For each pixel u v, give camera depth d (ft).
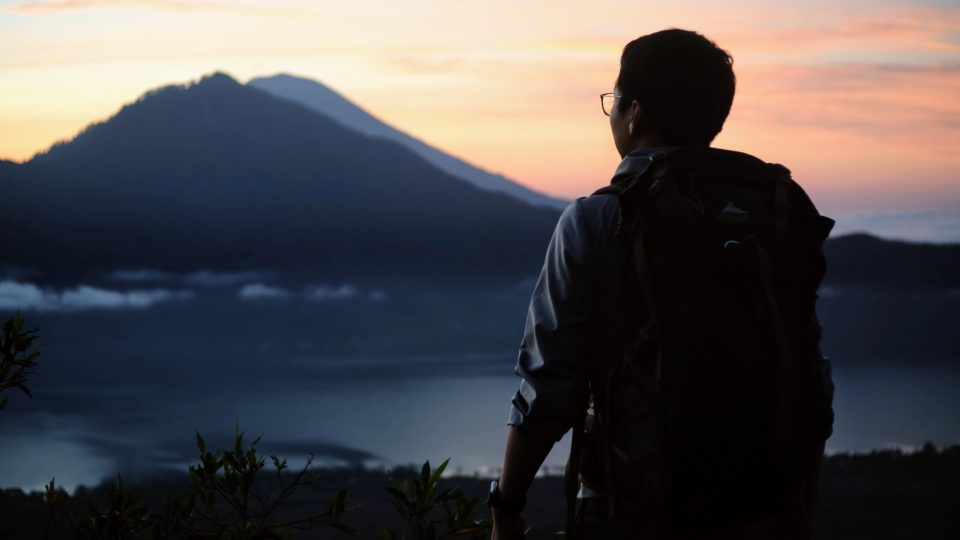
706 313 5.03
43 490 6.17
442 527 6.49
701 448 4.90
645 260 5.14
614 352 5.23
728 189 5.34
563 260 5.38
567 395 5.28
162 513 6.27
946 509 243.40
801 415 5.13
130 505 6.29
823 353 5.69
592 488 5.40
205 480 6.38
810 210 5.50
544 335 5.35
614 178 5.69
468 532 6.48
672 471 4.92
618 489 5.16
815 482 5.78
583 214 5.44
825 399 5.64
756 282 5.13
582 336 5.31
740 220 5.26
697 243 5.15
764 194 5.44
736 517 5.02
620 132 6.15
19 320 6.62
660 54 5.82
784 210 5.38
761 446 4.97
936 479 303.07
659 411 4.99
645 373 5.08
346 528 6.35
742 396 4.97
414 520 6.43
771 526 5.29
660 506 4.97
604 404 5.27
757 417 4.98
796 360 5.15
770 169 5.56
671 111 5.81
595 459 5.34
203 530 6.20
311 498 72.90
